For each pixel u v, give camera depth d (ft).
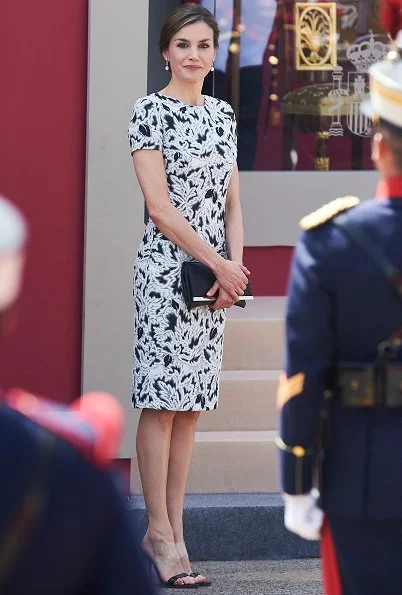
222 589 37.24
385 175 21.15
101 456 12.77
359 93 56.59
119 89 42.45
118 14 42.19
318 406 20.65
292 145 56.29
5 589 12.43
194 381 36.99
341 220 20.81
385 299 20.33
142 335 36.99
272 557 40.83
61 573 12.58
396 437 20.43
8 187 42.65
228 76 55.83
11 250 12.66
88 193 42.50
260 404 44.68
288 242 55.98
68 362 43.27
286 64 56.13
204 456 42.63
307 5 56.13
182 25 36.81
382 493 20.31
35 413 12.95
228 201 38.32
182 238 36.19
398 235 20.52
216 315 37.37
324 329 20.56
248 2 55.72
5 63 42.34
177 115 36.63
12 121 42.50
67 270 43.06
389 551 20.54
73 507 12.53
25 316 42.91
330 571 21.17
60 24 42.52
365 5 56.39
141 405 36.81
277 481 43.06
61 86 42.68
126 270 42.86
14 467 12.41
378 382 20.44
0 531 12.28
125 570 12.87
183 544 38.01
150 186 36.27
